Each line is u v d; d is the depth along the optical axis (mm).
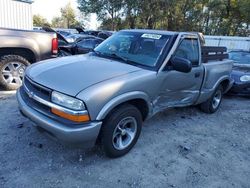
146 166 3314
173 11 35812
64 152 3408
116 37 4488
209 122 5109
